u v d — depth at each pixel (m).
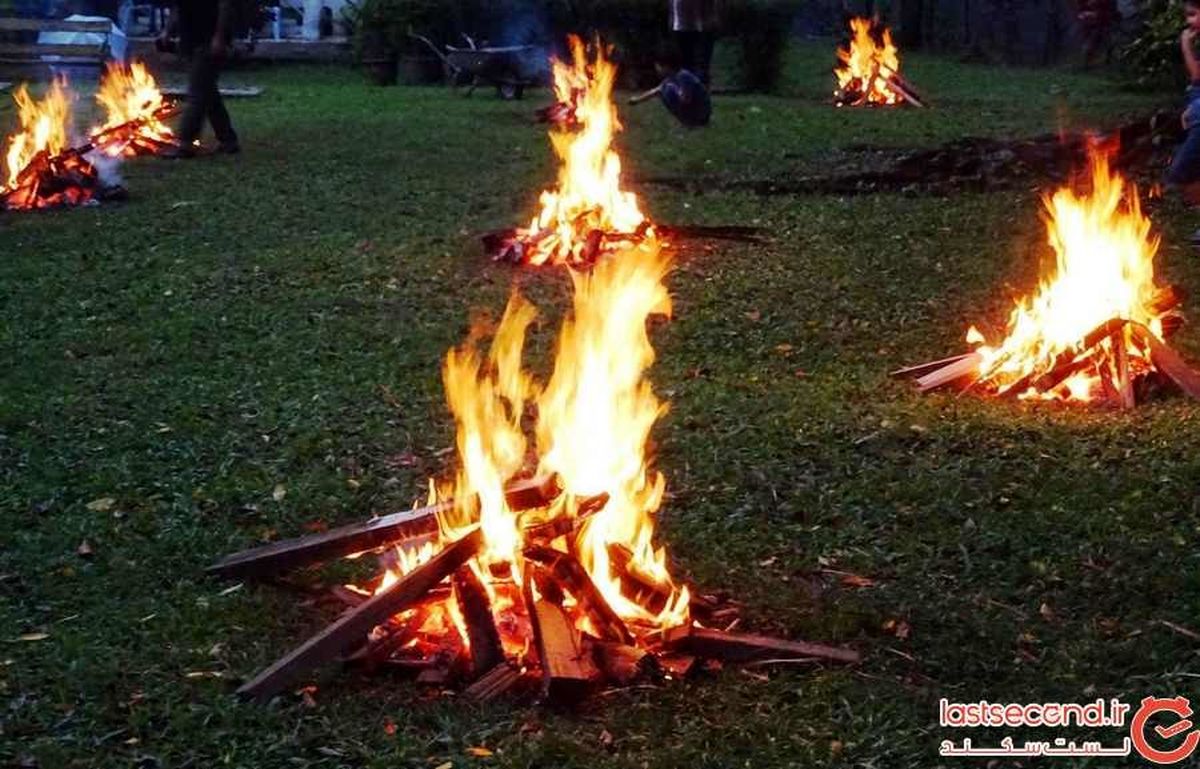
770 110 22.11
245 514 6.71
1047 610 5.68
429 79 26.91
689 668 5.12
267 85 26.14
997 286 10.93
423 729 4.84
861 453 7.36
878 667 5.24
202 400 8.35
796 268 11.47
